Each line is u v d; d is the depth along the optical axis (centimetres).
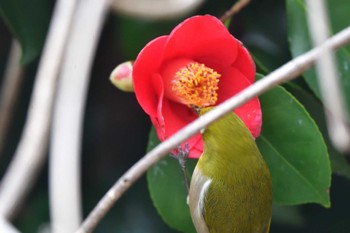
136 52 91
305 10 83
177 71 79
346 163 86
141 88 78
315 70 82
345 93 83
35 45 88
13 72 89
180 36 78
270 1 92
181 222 84
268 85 68
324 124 87
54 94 70
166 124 80
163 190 84
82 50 68
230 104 68
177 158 82
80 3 69
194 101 79
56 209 66
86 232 70
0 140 89
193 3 78
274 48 91
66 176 67
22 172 69
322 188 83
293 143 83
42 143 70
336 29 84
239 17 92
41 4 88
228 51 79
